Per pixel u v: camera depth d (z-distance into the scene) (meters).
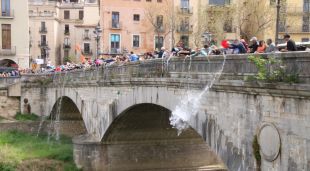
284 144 17.75
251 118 19.73
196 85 24.28
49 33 119.25
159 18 78.69
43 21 119.06
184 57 25.84
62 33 126.56
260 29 62.00
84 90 47.75
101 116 42.09
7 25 78.81
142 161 42.03
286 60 17.55
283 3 64.81
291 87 16.78
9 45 79.06
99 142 41.69
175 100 27.23
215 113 22.64
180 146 42.53
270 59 18.16
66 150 46.38
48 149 47.81
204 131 23.83
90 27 121.38
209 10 72.31
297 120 17.06
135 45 79.44
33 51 118.75
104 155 41.62
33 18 118.75
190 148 42.72
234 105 21.00
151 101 30.94
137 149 42.06
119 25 78.75
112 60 43.91
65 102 58.94
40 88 66.00
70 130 61.44
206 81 23.02
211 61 22.73
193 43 74.62
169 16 77.25
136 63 33.09
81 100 48.94
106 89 40.62
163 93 29.00
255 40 22.97
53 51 119.44
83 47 121.31
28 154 45.16
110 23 78.38
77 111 61.53
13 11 78.75
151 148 42.25
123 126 40.12
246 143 20.11
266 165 18.83
